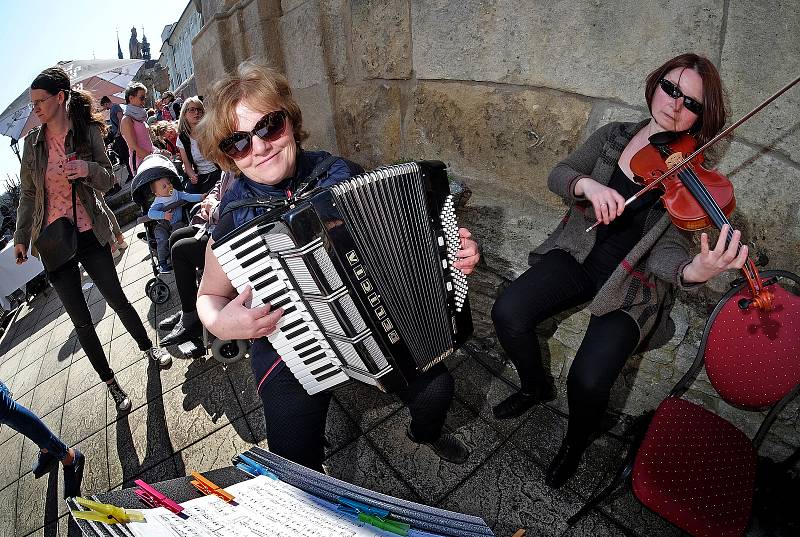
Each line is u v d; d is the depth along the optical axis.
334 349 1.33
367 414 2.29
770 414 1.41
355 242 1.22
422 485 1.93
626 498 1.75
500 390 2.30
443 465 2.00
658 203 1.55
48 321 4.59
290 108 1.41
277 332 1.32
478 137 2.34
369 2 2.52
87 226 2.49
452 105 2.39
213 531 0.87
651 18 1.63
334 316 1.26
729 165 1.59
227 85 1.31
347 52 2.82
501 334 1.86
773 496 1.62
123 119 4.66
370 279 1.26
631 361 1.98
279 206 1.24
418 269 1.36
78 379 3.21
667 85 1.42
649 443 1.43
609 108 1.84
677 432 1.45
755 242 1.61
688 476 1.35
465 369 2.44
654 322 1.64
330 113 3.06
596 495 1.77
